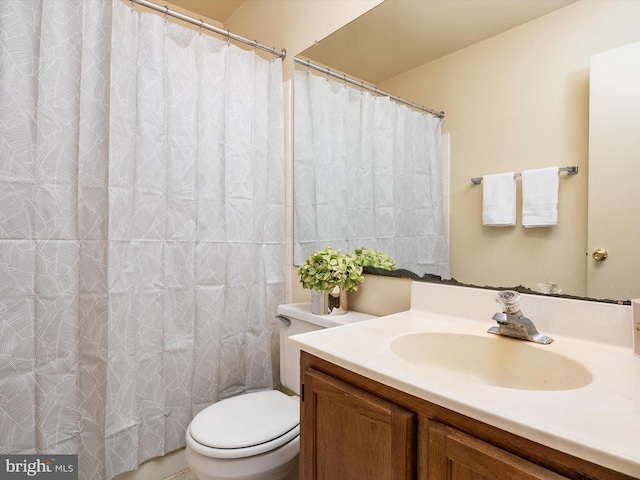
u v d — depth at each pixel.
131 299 1.42
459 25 1.18
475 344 0.95
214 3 2.22
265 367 1.81
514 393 0.61
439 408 0.65
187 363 1.57
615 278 0.86
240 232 1.73
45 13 1.22
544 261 0.98
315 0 1.71
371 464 0.75
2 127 1.16
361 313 1.48
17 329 1.19
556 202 0.96
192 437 1.14
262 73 1.81
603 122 0.88
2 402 1.16
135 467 1.42
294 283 1.83
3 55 1.16
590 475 0.48
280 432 1.15
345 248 1.59
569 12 0.94
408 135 1.33
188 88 1.57
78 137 1.28
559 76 0.96
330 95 1.65
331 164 1.65
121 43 1.39
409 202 1.33
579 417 0.53
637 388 0.63
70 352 1.27
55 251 1.24
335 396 0.83
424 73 1.28
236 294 1.72
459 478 0.61
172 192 1.53
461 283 1.16
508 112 1.06
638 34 0.83
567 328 0.92
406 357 0.93
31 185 1.21
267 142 1.83
